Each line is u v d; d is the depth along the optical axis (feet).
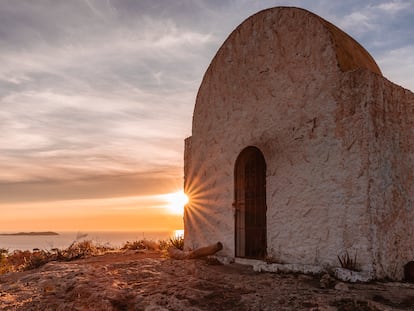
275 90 28.40
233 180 31.12
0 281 27.37
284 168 27.07
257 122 29.50
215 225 32.48
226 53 33.14
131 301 19.03
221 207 32.07
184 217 36.73
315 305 16.85
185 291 19.80
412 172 25.38
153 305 17.63
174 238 40.73
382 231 22.71
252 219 29.81
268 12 29.66
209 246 30.94
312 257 24.68
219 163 32.76
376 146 22.98
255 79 30.12
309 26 26.55
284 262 26.21
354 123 23.43
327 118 24.86
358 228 22.56
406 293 18.85
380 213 22.75
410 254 24.41
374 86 23.40
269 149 28.25
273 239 27.12
